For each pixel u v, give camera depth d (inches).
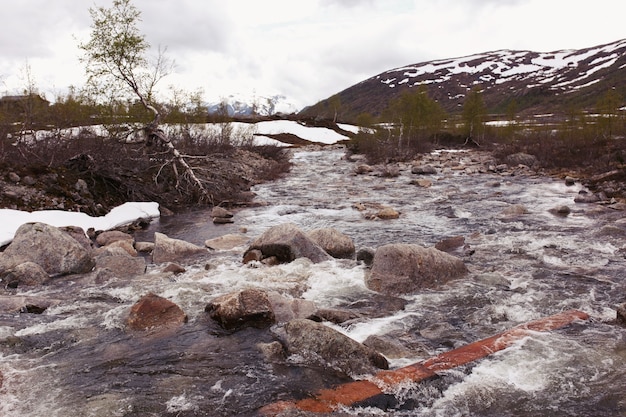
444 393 190.2
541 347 225.9
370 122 1793.8
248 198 765.9
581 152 1073.5
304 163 1369.3
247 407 183.6
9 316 278.2
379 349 228.2
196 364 219.3
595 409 178.1
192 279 343.9
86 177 637.9
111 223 557.9
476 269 361.4
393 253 330.6
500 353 220.8
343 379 202.1
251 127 1493.6
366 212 629.3
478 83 6594.5
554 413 176.4
